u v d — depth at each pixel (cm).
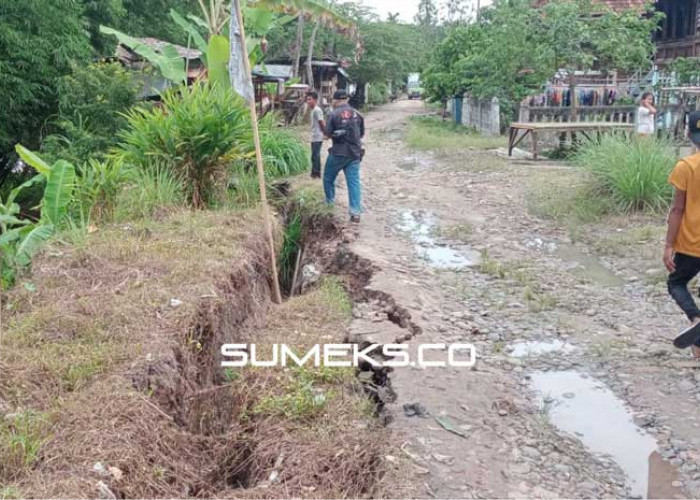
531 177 1321
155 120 940
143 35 2417
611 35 1738
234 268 657
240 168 1022
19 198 1620
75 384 420
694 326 510
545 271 784
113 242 702
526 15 1955
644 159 1024
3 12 1427
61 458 348
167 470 381
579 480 386
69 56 1512
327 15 1079
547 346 575
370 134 2452
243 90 711
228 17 1310
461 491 365
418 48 5172
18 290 565
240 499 363
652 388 500
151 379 439
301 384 488
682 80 2081
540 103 2139
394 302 649
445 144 1889
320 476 382
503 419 447
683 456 416
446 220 1021
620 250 850
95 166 843
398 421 437
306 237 1007
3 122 1502
